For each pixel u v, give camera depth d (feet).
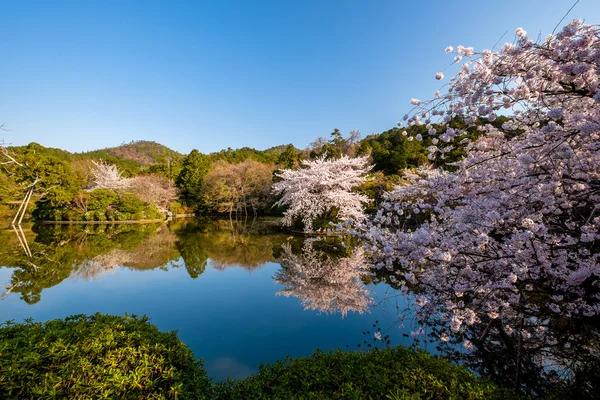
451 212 15.64
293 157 116.06
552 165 11.45
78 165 116.37
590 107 11.76
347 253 37.96
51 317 19.45
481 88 11.35
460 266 14.14
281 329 17.67
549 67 10.03
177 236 56.70
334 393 7.97
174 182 124.47
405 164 70.18
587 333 12.99
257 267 33.40
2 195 72.23
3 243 46.50
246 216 97.19
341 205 52.34
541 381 12.29
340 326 17.95
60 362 8.27
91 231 62.18
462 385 8.07
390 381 8.34
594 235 10.30
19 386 7.26
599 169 12.10
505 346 14.90
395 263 24.52
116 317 11.76
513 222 12.91
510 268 12.07
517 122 13.97
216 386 9.60
